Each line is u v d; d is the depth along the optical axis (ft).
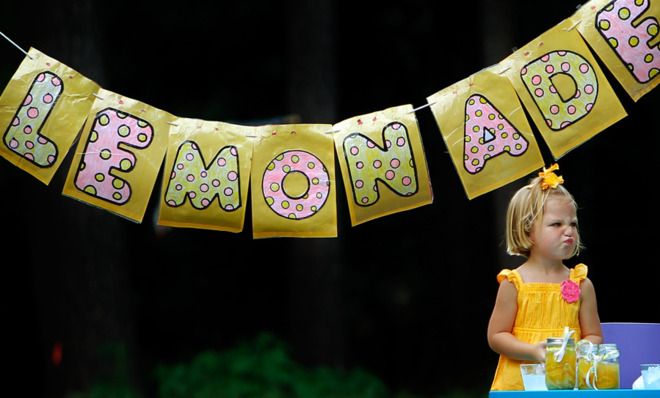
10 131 22.45
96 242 60.13
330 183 22.71
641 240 71.36
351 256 79.36
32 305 73.97
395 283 79.30
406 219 78.07
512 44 61.46
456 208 76.13
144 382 67.92
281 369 63.62
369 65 76.48
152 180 22.58
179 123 22.81
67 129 22.53
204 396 61.98
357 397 64.54
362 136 22.74
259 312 78.43
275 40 74.74
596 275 71.72
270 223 22.65
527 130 22.34
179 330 77.46
